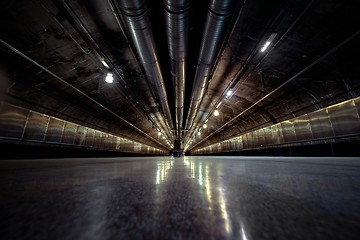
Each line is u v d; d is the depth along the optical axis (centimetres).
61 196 150
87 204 127
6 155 752
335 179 243
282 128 1328
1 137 729
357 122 816
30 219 98
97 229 86
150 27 512
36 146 901
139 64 835
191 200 137
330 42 609
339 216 102
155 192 165
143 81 1015
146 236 78
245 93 1179
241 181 230
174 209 116
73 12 492
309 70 803
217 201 133
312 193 158
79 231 84
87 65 780
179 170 401
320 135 1005
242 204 125
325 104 949
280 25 553
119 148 2062
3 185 205
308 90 945
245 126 1816
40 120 923
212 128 2519
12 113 767
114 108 1369
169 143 4834
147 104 1448
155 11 576
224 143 2781
